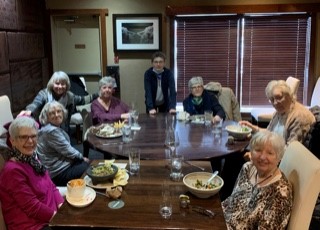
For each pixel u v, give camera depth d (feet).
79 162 9.35
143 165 7.27
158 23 17.79
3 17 13.26
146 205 5.55
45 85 17.88
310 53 17.85
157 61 13.52
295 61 18.31
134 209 5.43
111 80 11.87
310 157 5.52
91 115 11.96
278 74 18.54
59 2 17.74
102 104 11.92
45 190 6.75
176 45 18.45
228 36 18.22
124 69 18.39
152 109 13.26
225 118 12.36
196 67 18.69
